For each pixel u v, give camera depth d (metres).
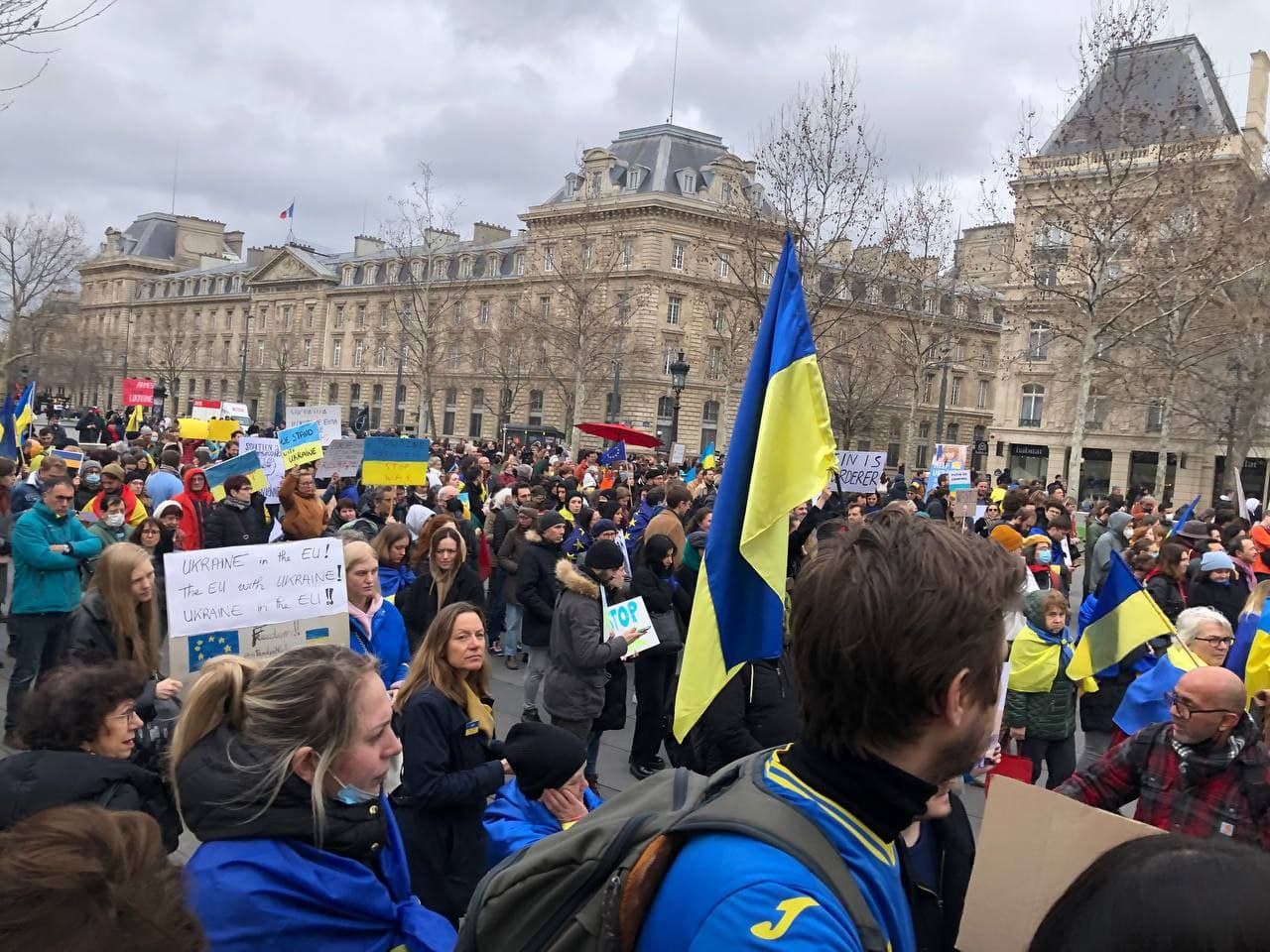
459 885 3.96
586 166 73.50
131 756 3.78
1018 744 6.98
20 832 1.48
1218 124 30.55
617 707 7.33
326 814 2.65
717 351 70.44
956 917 2.07
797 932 1.22
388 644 5.96
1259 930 1.04
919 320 41.38
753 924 1.24
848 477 14.78
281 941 2.47
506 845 3.80
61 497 7.90
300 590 5.18
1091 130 25.39
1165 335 31.12
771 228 26.61
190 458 20.33
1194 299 25.38
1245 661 5.89
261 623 5.07
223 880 2.47
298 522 10.28
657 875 1.42
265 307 104.81
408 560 8.49
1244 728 3.57
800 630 1.51
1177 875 1.11
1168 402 33.31
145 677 3.51
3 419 15.10
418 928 2.75
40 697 3.35
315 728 2.62
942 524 1.58
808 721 1.49
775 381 3.72
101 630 5.70
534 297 74.31
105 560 5.70
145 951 1.38
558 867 1.66
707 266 69.25
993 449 54.69
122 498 9.96
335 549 5.30
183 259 131.12
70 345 98.50
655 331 68.19
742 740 5.21
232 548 5.05
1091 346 25.70
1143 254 25.36
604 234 67.56
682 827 1.41
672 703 7.17
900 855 1.85
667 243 69.00
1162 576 8.80
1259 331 31.17
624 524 13.07
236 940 2.41
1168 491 50.16
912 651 1.37
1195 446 47.66
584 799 4.13
